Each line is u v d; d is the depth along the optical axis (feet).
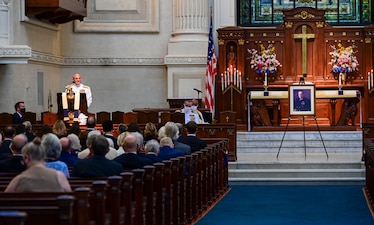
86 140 44.39
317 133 82.94
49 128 52.49
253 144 82.38
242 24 96.63
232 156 69.36
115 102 96.43
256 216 48.39
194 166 48.65
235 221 46.62
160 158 44.27
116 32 95.96
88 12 96.02
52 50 91.50
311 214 48.78
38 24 84.48
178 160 43.60
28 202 24.40
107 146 34.45
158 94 96.32
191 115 77.71
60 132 49.44
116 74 96.27
